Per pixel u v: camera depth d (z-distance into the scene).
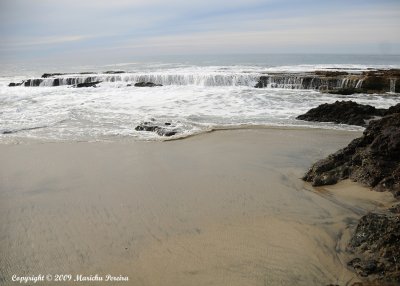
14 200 9.09
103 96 26.25
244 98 23.58
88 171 11.15
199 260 6.51
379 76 25.45
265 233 7.36
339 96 23.78
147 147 13.79
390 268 5.81
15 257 6.68
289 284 5.84
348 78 26.05
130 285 5.91
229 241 7.09
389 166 9.33
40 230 7.61
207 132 15.84
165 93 26.50
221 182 10.13
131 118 18.86
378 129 10.34
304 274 6.06
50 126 17.38
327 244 6.88
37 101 24.73
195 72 34.75
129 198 9.15
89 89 30.28
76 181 10.33
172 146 13.90
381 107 20.17
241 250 6.78
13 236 7.38
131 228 7.66
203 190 9.60
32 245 7.05
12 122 18.27
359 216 7.93
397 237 6.12
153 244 7.04
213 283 5.91
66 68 62.84
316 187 9.64
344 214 8.05
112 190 9.67
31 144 14.33
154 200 9.02
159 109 21.00
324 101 22.28
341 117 17.62
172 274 6.15
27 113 20.55
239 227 7.62
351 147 10.49
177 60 86.50
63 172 11.09
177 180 10.34
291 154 12.61
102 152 13.17
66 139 15.03
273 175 10.61
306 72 31.94
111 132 16.09
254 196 9.17
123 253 6.77
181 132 15.82
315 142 14.14
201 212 8.34
